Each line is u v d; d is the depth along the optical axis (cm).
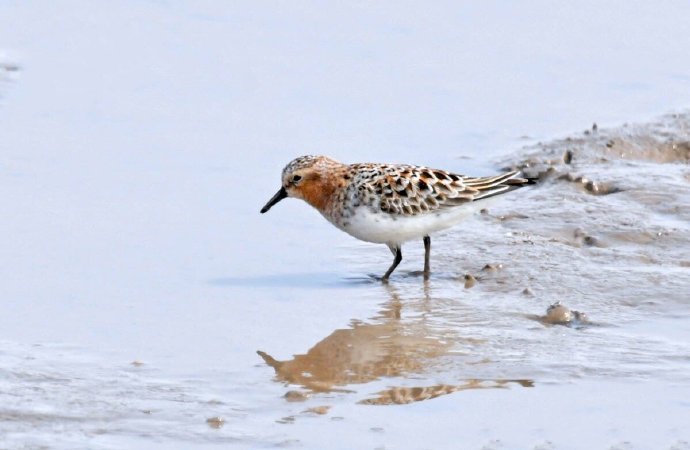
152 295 1341
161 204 1612
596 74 2172
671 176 1731
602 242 1519
